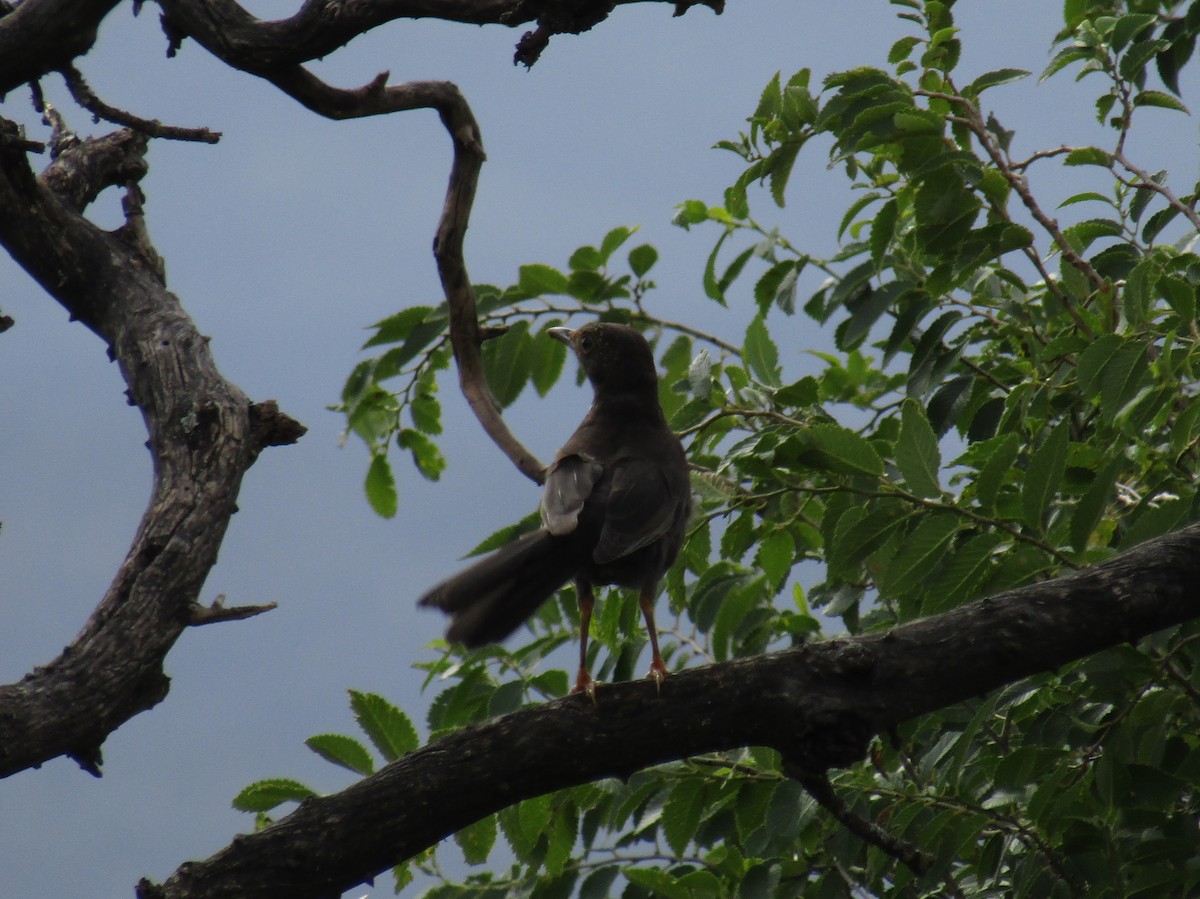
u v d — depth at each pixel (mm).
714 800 10117
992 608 7828
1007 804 9164
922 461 8742
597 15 8508
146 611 8148
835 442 8703
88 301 10305
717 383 11883
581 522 10125
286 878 7762
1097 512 8539
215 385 9234
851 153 10812
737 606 10945
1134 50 11289
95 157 10922
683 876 10070
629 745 7980
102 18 9859
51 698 7730
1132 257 11273
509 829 9602
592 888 10250
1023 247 10648
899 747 7898
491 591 9414
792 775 8062
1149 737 9086
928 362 11445
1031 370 11102
